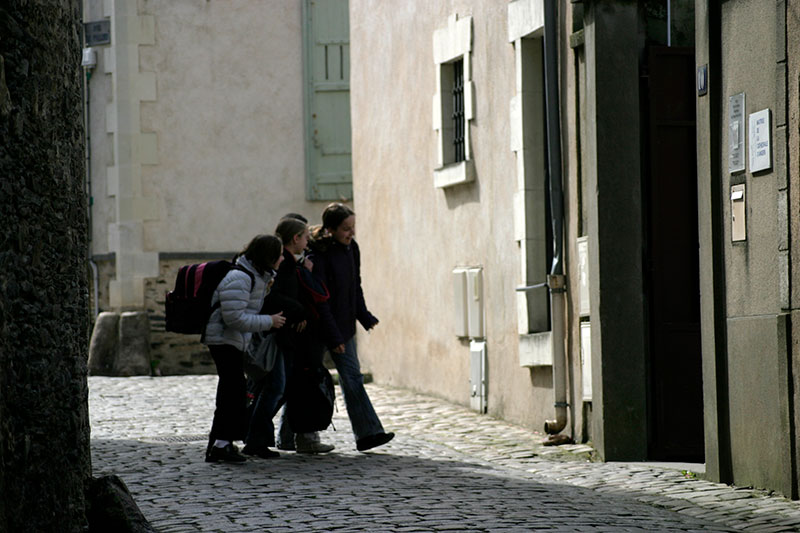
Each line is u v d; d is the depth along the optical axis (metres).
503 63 18.81
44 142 9.11
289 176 31.20
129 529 9.98
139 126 30.61
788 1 11.84
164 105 30.73
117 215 30.48
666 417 15.43
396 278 24.19
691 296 15.52
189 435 17.17
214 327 14.18
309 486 12.68
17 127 8.59
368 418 15.27
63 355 9.53
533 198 18.02
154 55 30.69
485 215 19.75
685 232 15.50
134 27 30.56
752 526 10.81
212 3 30.91
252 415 14.86
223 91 30.95
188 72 30.83
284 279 14.84
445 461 14.84
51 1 9.23
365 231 25.95
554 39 16.69
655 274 15.40
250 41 31.05
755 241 12.52
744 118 12.69
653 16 15.62
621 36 15.39
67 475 9.55
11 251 8.50
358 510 11.17
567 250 16.66
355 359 15.40
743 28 12.71
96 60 31.05
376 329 25.42
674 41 15.62
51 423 9.26
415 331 23.22
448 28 21.03
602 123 15.31
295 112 31.20
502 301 19.11
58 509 9.34
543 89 18.09
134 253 30.36
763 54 12.33
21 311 8.69
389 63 24.14
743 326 12.79
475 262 20.23
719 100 13.23
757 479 12.59
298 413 15.16
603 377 15.27
